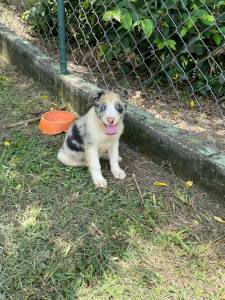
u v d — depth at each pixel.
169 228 0.85
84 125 0.96
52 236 0.83
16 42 1.47
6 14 1.72
